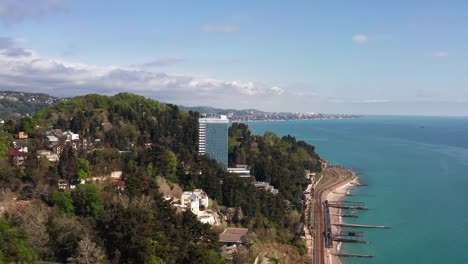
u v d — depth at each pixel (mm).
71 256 135125
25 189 166625
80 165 192625
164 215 160250
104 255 133000
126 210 146750
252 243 193125
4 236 127438
